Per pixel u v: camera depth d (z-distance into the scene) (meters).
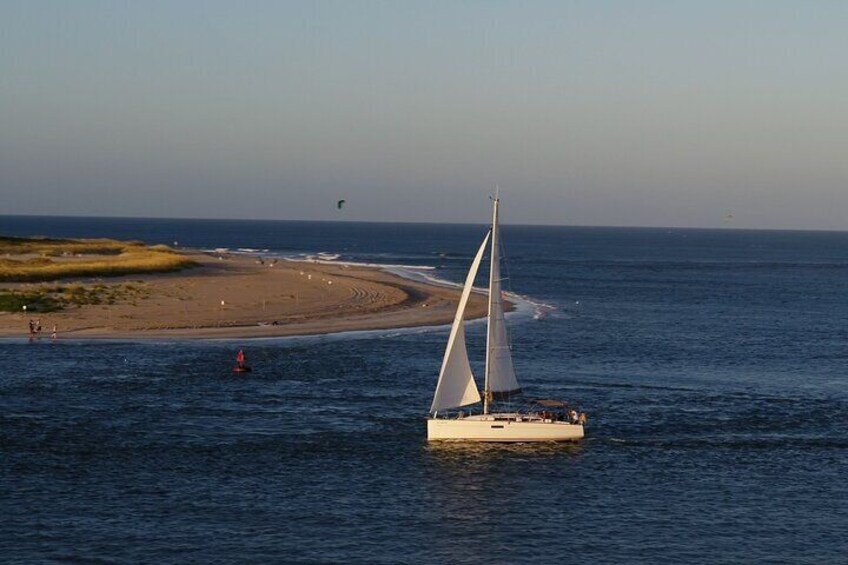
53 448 104.94
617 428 119.81
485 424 110.69
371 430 116.00
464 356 111.88
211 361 160.25
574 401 136.00
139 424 116.31
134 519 83.81
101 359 159.38
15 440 107.56
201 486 93.31
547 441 111.69
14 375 144.00
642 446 111.44
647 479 98.56
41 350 167.00
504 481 96.94
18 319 199.50
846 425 124.69
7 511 85.06
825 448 112.44
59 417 118.50
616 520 86.31
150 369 151.38
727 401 138.75
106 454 103.38
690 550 79.50
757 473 101.44
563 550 79.06
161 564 74.25
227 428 115.62
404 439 112.19
